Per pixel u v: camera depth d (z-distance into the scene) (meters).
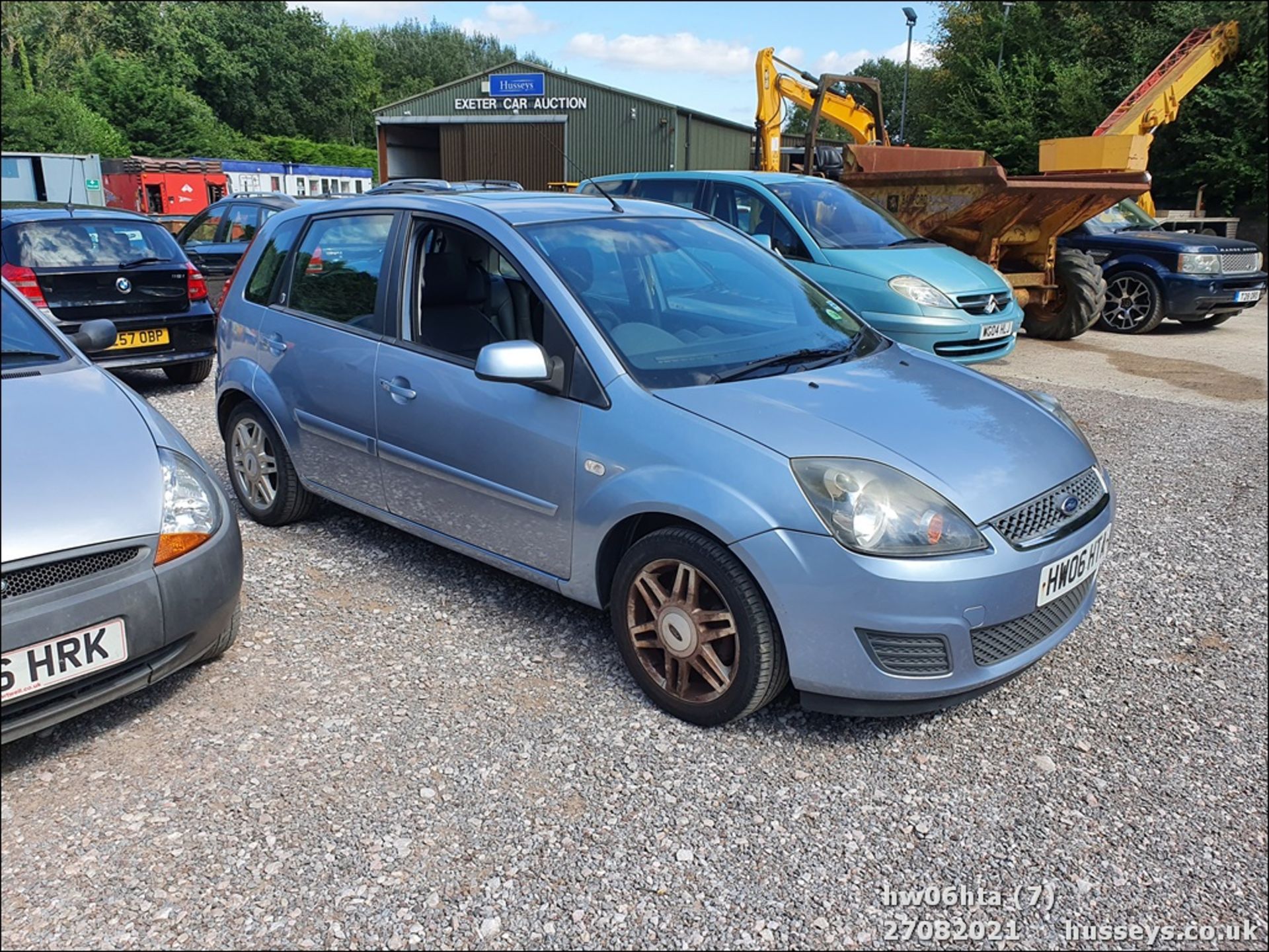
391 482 3.99
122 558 2.80
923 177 10.42
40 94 42.69
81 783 2.75
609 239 3.80
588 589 3.34
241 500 4.91
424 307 3.88
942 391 3.42
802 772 2.88
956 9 32.00
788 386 3.26
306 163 52.84
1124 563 4.64
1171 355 10.78
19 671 2.58
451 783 2.78
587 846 2.54
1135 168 13.48
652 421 3.08
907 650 2.77
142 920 2.26
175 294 7.63
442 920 2.28
